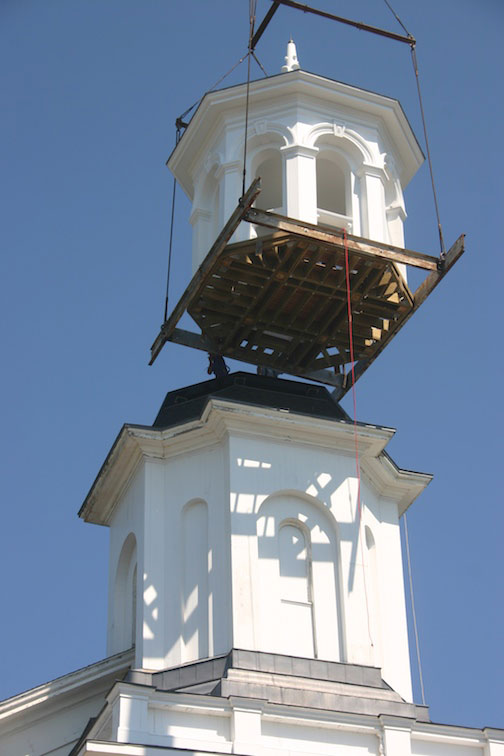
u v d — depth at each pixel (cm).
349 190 4022
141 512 3788
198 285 3897
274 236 3769
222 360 4162
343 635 3625
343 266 3853
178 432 3828
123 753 3158
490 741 3478
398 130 4162
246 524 3669
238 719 3334
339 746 3394
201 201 4166
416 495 3994
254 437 3775
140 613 3638
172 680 3503
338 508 3759
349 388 4188
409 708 3531
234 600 3575
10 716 3812
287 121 4031
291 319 4038
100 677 3812
